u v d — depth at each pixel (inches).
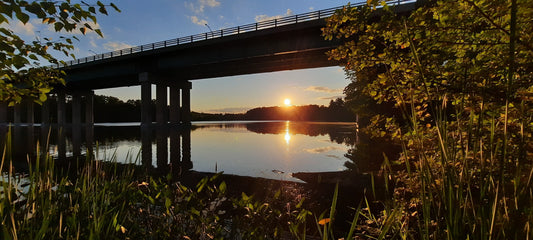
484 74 70.6
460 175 38.4
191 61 1549.0
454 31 86.4
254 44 1350.9
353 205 234.5
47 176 60.1
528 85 67.2
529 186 32.6
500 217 34.3
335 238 153.2
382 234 41.9
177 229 69.1
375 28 100.4
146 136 1209.4
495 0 63.5
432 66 91.4
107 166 78.0
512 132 55.7
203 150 722.2
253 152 672.4
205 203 74.2
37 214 54.8
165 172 400.2
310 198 262.1
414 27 87.7
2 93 123.4
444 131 40.2
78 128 1978.3
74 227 54.9
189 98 2197.3
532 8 57.2
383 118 107.5
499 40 76.4
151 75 1723.7
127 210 71.4
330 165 468.1
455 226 36.5
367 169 260.2
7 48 102.7
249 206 69.0
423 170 41.1
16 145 759.1
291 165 475.8
